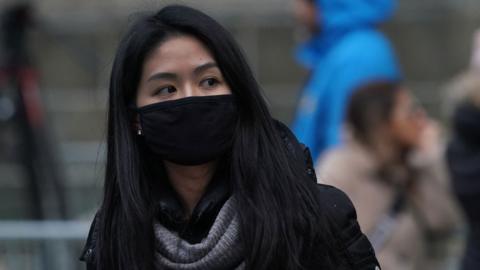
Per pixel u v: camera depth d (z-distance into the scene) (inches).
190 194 248.4
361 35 555.2
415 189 470.3
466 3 1405.0
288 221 235.9
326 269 240.1
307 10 576.7
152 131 238.7
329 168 474.6
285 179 240.1
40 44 1268.5
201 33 240.2
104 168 268.1
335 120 541.3
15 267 554.6
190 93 238.7
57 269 555.2
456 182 449.1
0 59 780.0
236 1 1407.5
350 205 250.4
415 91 1349.7
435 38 1398.9
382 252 468.8
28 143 778.8
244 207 235.8
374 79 475.8
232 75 241.6
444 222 477.4
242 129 242.8
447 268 518.9
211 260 235.5
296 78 1374.3
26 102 779.4
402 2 1405.0
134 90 245.9
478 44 454.9
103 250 246.1
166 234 240.2
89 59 1170.0
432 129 487.5
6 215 819.4
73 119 1304.1
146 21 244.1
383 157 466.0
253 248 232.7
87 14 1363.2
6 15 778.8
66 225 558.3
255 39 1396.4
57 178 787.4
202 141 237.6
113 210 248.4
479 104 439.5
